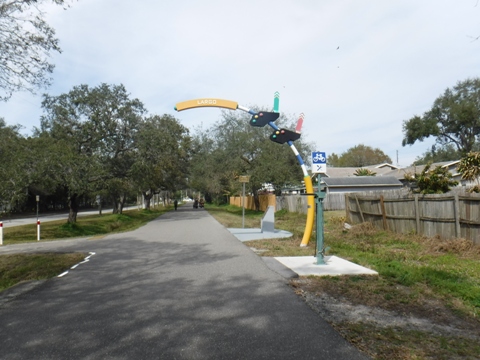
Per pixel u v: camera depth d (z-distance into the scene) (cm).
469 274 787
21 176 2130
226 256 1095
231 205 7438
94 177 2617
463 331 489
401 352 421
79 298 670
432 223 1205
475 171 1369
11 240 2012
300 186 3816
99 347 441
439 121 5031
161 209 6131
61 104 2652
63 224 2700
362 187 3791
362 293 666
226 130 3588
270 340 457
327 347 435
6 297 693
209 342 452
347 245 1227
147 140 2844
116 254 1199
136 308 598
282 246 1260
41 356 418
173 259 1071
